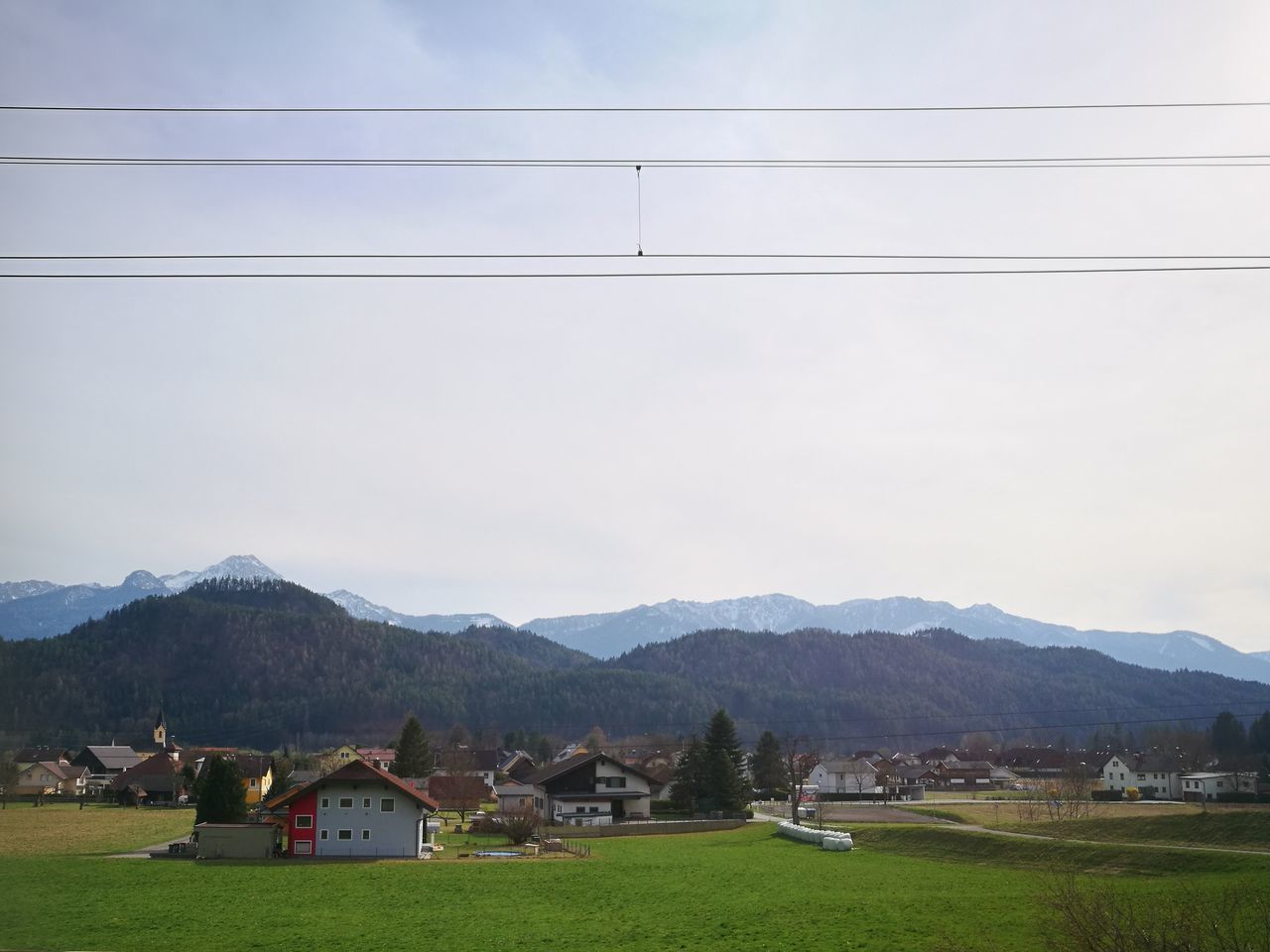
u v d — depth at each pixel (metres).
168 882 62.69
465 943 44.44
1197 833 70.25
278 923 49.16
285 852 76.62
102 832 97.62
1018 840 73.00
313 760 182.62
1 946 44.03
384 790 76.62
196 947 43.81
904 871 67.62
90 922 49.38
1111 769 158.50
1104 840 74.12
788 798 149.38
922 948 41.34
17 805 140.12
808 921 48.16
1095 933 27.91
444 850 83.56
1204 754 187.00
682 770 123.88
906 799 148.25
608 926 48.19
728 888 60.25
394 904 54.75
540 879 64.69
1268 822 68.19
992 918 47.00
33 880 63.25
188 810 128.88
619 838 97.31
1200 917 32.44
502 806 118.50
